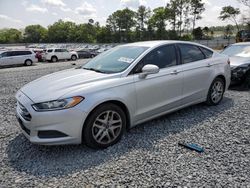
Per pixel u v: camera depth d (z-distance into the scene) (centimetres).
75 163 315
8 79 1123
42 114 312
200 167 297
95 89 337
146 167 301
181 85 441
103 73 382
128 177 282
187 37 6506
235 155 324
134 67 384
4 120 487
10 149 358
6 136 405
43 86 353
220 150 338
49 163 317
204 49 514
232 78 699
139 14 9562
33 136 323
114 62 411
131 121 379
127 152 339
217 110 505
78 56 3347
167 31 8119
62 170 300
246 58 729
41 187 269
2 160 327
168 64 430
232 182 267
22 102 335
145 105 392
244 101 571
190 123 439
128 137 386
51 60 2809
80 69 428
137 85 377
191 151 338
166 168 297
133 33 9731
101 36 10031
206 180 271
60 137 318
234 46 828
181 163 308
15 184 274
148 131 407
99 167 304
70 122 316
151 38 8594
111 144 358
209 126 423
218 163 305
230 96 620
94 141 340
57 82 358
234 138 375
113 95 347
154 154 332
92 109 329
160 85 405
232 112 492
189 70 455
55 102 314
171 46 448
